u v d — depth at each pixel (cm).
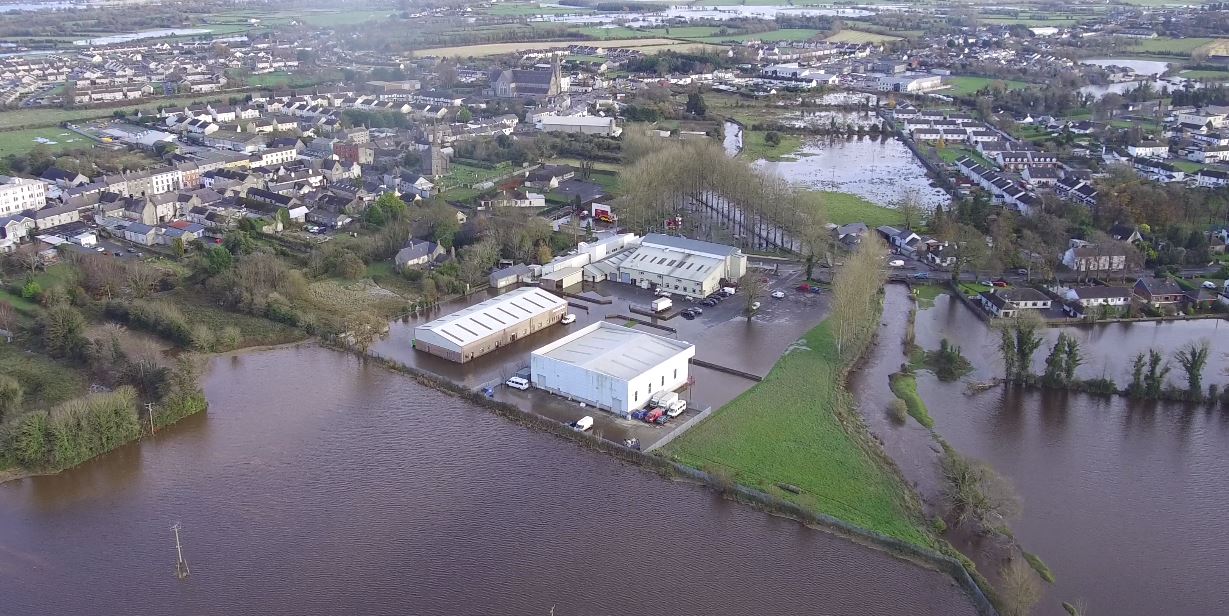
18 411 15150
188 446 15038
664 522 13025
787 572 12000
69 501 13538
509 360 18200
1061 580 11781
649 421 15488
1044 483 13950
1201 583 11750
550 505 13412
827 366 17762
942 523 12838
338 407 16338
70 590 11700
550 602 11475
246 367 17975
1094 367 17825
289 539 12694
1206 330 19738
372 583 11812
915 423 15775
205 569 12112
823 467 14200
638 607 11375
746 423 15525
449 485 13912
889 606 11381
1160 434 15438
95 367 17300
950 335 19575
